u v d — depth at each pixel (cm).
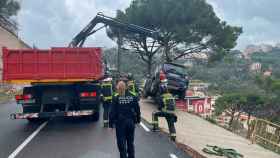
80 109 1194
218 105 3344
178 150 867
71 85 1194
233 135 1397
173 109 1018
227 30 3350
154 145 916
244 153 1048
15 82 1147
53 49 1155
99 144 921
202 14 3225
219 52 3369
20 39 4816
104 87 1161
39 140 973
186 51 3406
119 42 2111
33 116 1157
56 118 1391
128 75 920
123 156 700
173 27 3153
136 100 716
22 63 1148
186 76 1984
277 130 1223
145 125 1238
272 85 3638
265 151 1152
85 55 1166
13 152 830
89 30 2119
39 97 1188
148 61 3475
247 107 3288
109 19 2088
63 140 973
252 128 1341
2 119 1405
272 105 3148
